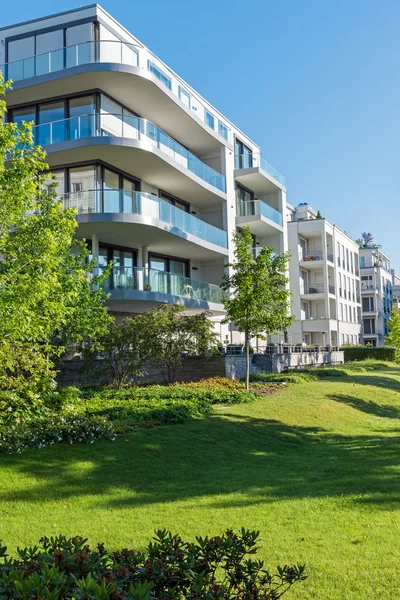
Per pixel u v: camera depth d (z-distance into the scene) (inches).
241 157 1350.9
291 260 1877.5
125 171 1001.5
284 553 213.0
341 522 253.9
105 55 922.1
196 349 758.5
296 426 554.9
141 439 420.5
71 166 939.3
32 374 469.7
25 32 978.1
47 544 134.6
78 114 936.3
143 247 1076.5
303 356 1266.0
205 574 124.6
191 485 330.0
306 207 2207.2
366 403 775.7
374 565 199.6
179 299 1000.9
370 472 367.2
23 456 352.5
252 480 344.8
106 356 721.0
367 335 2854.3
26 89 919.0
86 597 98.3
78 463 350.9
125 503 290.4
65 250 555.5
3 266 451.8
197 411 542.3
